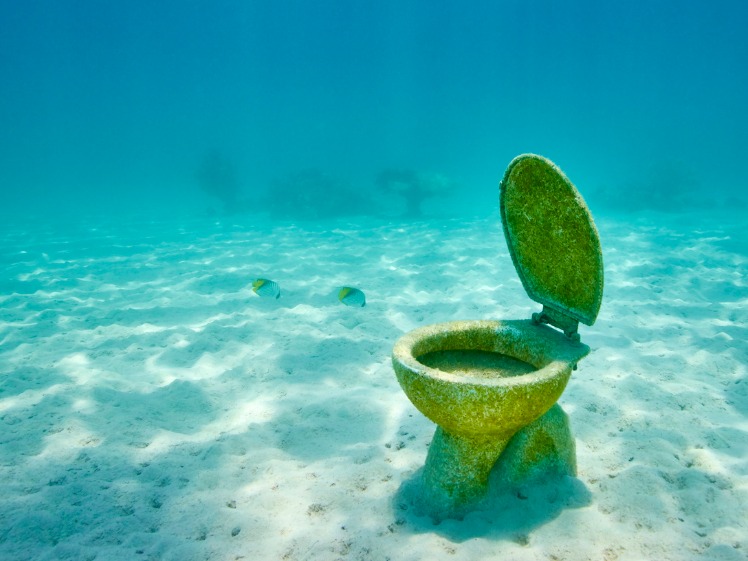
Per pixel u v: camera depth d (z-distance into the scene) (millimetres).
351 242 11180
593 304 2271
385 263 8766
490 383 1912
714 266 7922
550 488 2438
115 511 2533
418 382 2029
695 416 3348
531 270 2660
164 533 2350
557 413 2525
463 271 7941
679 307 5848
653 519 2287
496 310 5945
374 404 3660
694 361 4301
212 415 3627
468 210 18766
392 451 3064
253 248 10734
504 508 2350
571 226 2236
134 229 14859
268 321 5676
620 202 18297
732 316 5516
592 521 2238
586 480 2631
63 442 3164
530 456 2416
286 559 2148
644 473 2596
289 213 17469
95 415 3531
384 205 21484
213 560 2145
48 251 10852
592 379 3988
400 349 2303
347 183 18719
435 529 2266
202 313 6117
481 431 2082
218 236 12914
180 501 2596
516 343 2594
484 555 2047
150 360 4656
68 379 4203
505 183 2545
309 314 5945
